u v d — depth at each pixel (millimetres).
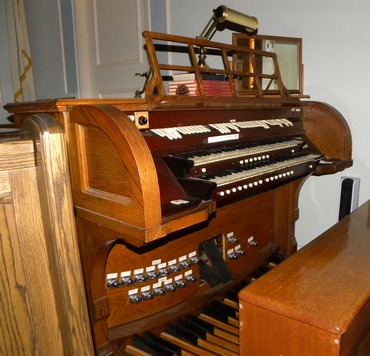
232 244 1882
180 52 2473
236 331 1514
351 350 880
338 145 1932
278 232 2184
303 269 1084
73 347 858
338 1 1987
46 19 3184
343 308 876
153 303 1526
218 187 1188
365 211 1611
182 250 1592
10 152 778
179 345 1430
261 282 1021
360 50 1969
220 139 1409
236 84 1710
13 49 3277
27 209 817
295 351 890
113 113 985
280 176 1459
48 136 775
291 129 1863
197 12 2391
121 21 2732
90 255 1222
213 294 1727
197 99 1340
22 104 1224
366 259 1136
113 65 2857
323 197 2213
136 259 1432
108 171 1035
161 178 1135
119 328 1412
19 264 818
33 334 854
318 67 2102
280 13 2156
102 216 1055
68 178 811
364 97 1999
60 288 835
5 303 812
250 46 1876
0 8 3305
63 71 3146
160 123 1267
